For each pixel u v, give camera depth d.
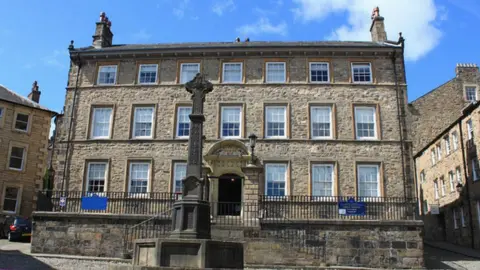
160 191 23.75
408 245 18.88
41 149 32.75
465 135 28.11
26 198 31.28
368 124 24.27
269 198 22.84
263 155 23.80
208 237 12.45
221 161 22.75
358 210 21.91
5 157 30.81
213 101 24.89
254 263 18.55
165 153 24.31
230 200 24.72
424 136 36.81
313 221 19.00
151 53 25.78
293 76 25.05
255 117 24.50
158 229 19.42
